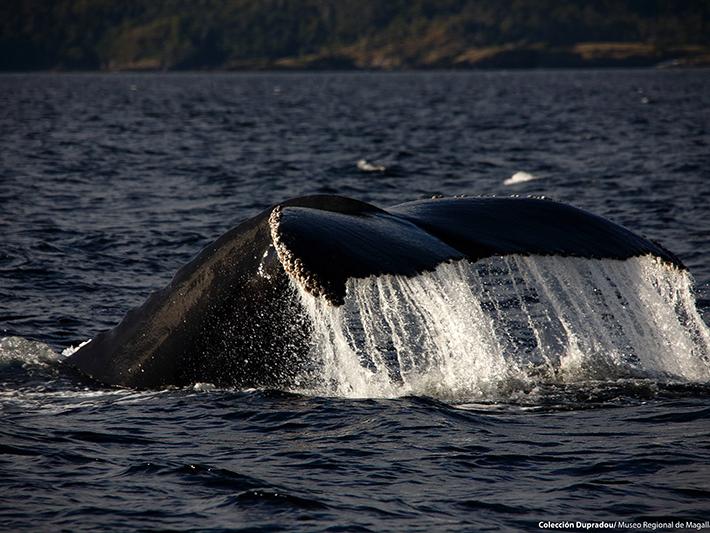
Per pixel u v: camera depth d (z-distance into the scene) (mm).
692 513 27609
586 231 33750
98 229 75312
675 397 36375
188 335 34781
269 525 27125
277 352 34406
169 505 28297
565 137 161625
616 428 33719
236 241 33531
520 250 32156
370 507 28172
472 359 36844
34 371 38000
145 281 59812
